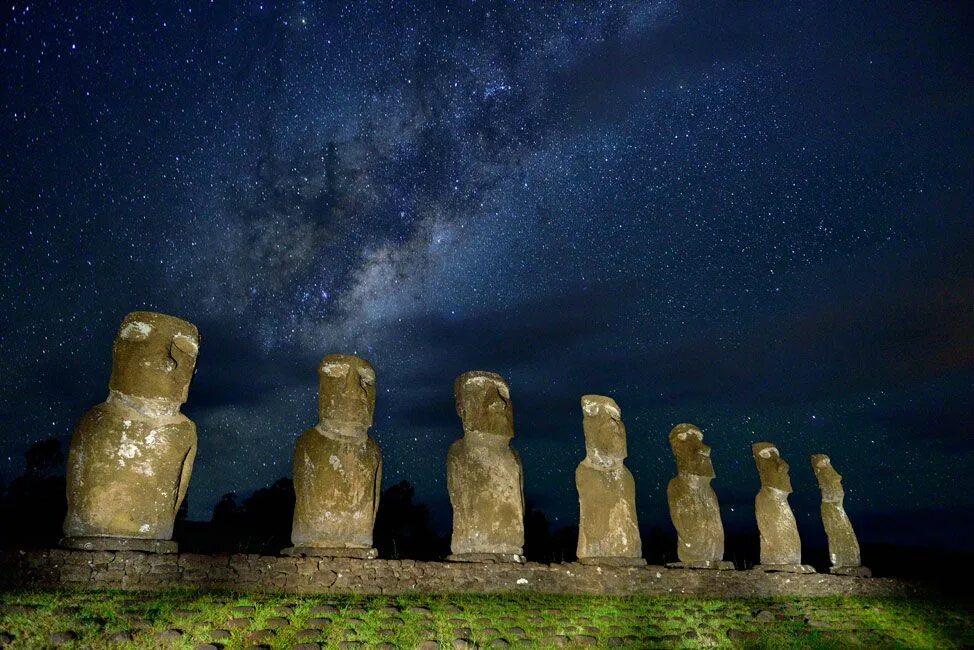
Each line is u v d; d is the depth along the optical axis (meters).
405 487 28.70
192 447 13.48
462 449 16.56
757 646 12.48
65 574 11.08
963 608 17.69
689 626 13.34
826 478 21.94
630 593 15.59
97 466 12.51
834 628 14.40
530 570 14.84
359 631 10.77
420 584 13.55
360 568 13.16
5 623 9.38
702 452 19.69
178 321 13.88
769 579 17.42
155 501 12.78
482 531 15.88
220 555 12.20
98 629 9.59
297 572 12.62
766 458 20.86
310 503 14.23
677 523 19.00
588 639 11.76
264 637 10.12
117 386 13.07
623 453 18.03
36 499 22.16
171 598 11.02
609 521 17.22
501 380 17.52
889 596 18.72
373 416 15.41
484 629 11.55
